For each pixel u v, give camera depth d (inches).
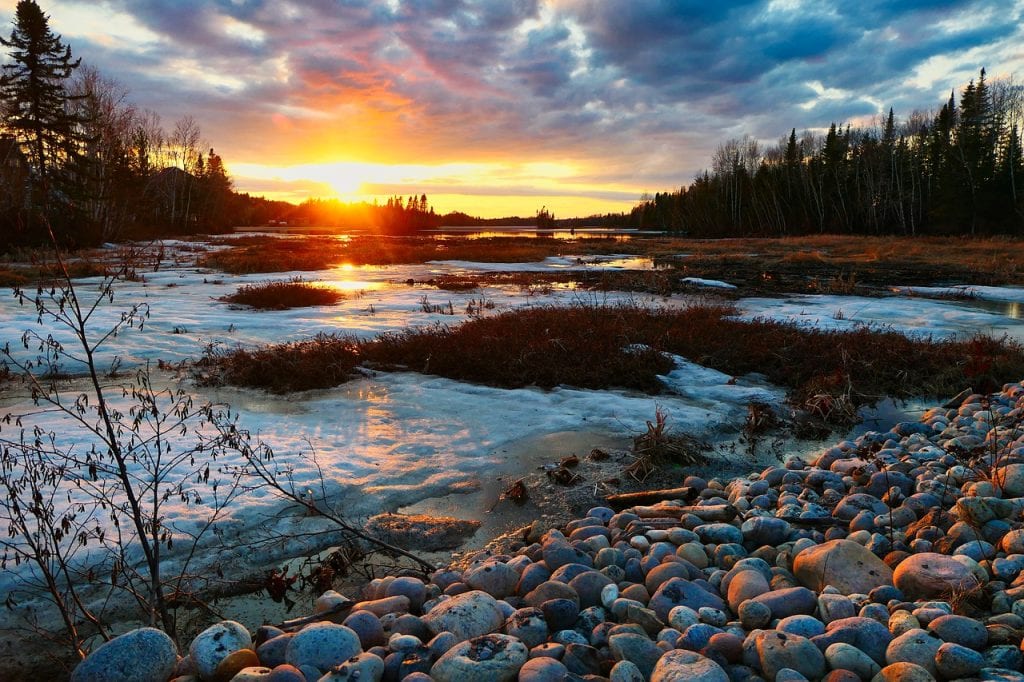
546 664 97.3
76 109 1654.8
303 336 444.8
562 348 364.2
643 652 103.7
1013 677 90.4
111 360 362.6
